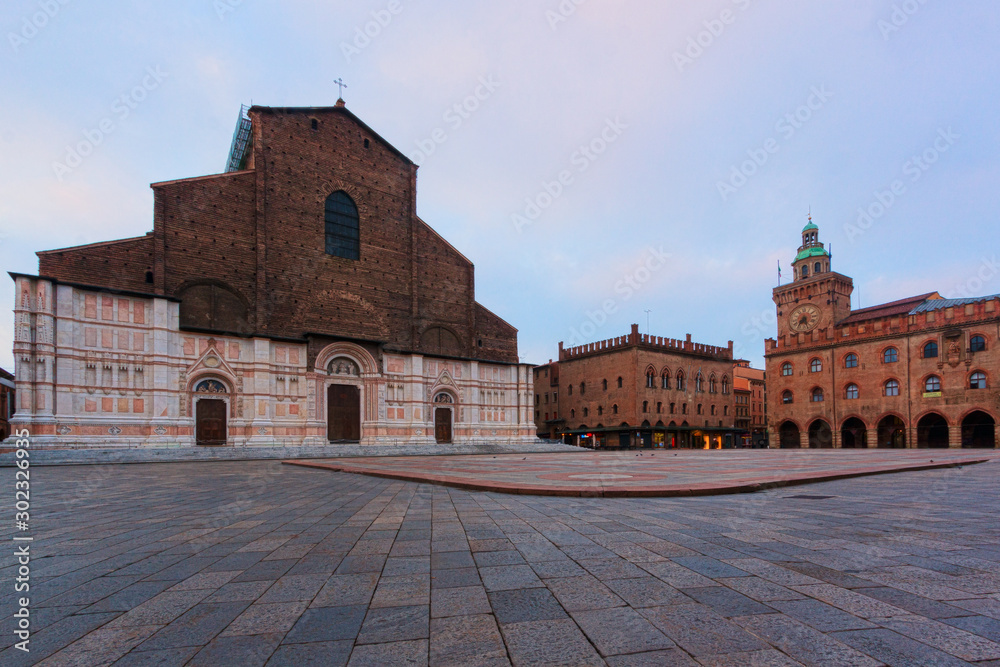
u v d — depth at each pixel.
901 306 69.25
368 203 52.84
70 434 34.34
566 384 79.44
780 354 75.19
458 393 56.19
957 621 4.01
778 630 3.88
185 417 39.09
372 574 5.54
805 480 14.62
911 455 34.59
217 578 5.45
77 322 35.50
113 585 5.21
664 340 72.38
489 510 9.98
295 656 3.55
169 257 40.22
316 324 47.53
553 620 4.16
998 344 54.19
